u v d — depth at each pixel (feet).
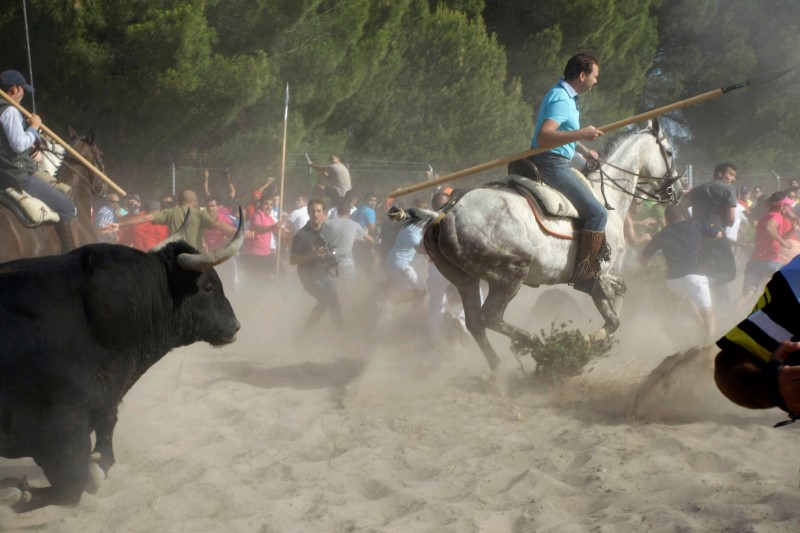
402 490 15.69
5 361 14.23
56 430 14.66
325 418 21.02
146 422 21.48
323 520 14.52
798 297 7.61
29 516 15.29
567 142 23.72
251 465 17.76
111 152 58.49
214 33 58.54
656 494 15.03
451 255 23.89
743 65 114.32
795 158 115.55
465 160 82.74
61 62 53.47
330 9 67.05
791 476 15.51
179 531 14.37
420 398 23.40
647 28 101.19
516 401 22.84
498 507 14.98
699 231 31.37
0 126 23.93
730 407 20.77
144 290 15.92
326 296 34.60
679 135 122.31
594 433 18.79
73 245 26.35
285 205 66.13
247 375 27.63
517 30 92.43
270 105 65.31
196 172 61.82
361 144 80.02
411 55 80.69
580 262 24.86
